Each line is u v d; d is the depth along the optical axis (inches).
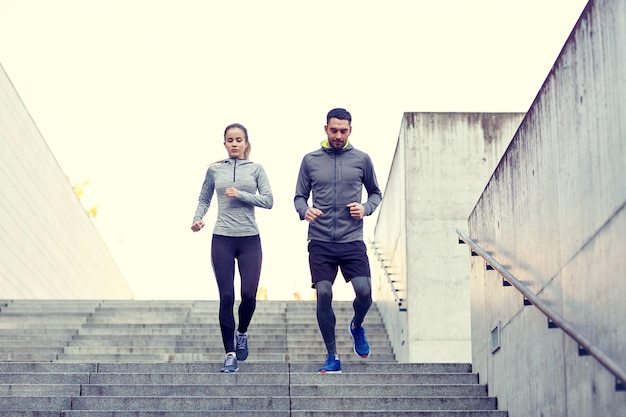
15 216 632.4
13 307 515.2
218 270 259.3
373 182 262.1
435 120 438.9
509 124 439.2
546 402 204.5
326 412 233.3
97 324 473.7
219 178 264.4
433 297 419.5
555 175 201.0
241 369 267.0
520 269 229.5
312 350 457.7
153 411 230.1
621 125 161.0
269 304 524.4
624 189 159.8
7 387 244.8
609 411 166.7
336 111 257.6
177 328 471.5
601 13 170.9
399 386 253.6
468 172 434.0
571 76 189.5
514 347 232.2
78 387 246.2
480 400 247.8
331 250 254.8
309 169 259.3
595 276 174.6
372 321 521.0
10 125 614.2
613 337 165.2
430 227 428.1
